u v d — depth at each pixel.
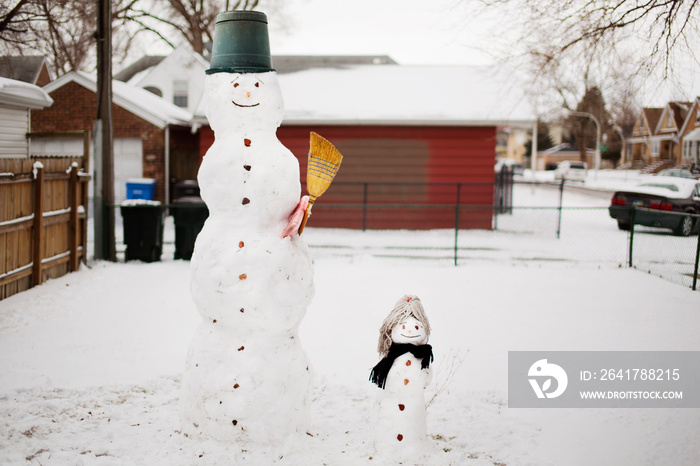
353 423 5.91
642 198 20.80
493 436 5.73
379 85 23.44
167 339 8.71
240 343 5.23
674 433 5.86
